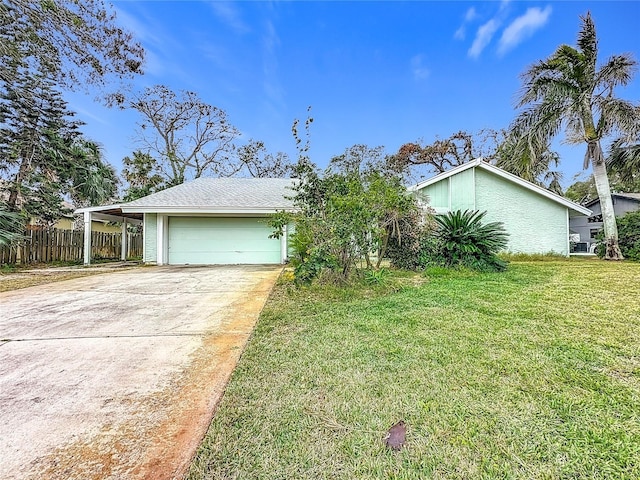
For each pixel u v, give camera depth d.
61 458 1.67
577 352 2.92
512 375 2.51
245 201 12.27
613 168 13.59
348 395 2.26
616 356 2.83
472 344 3.16
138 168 22.31
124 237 15.00
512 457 1.65
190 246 12.38
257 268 10.66
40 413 2.07
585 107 11.77
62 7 9.35
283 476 1.55
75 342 3.39
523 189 13.09
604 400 2.14
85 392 2.34
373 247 6.89
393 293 5.69
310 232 6.73
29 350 3.16
